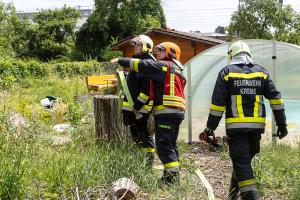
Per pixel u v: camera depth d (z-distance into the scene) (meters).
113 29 51.56
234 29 45.91
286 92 10.09
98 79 23.70
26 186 5.16
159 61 6.11
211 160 8.16
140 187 5.87
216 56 10.44
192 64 10.43
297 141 9.54
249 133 5.17
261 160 7.05
